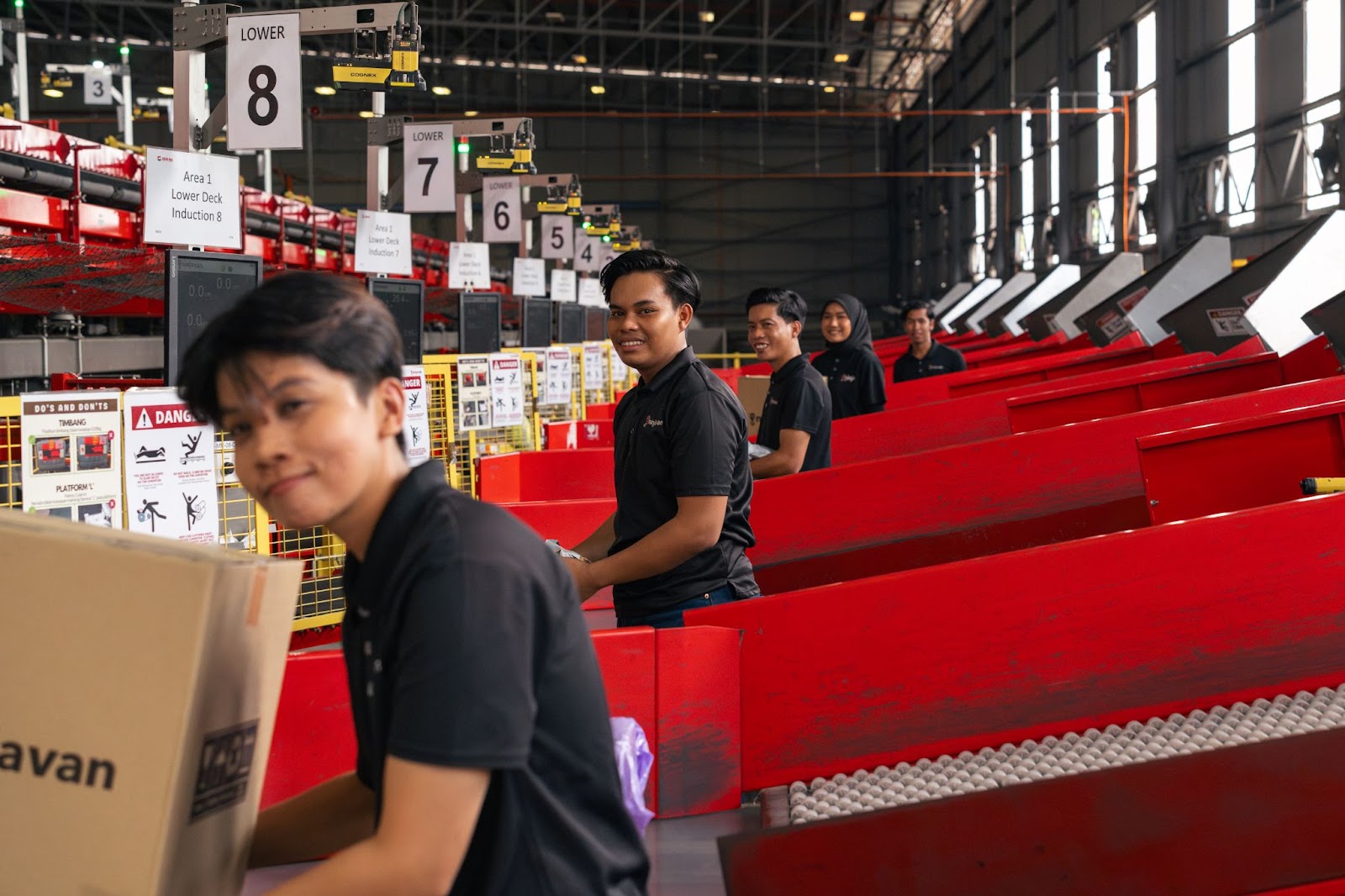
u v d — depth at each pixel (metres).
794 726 3.00
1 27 9.98
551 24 30.66
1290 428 3.81
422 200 7.79
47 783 1.12
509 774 1.13
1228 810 2.13
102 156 6.98
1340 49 13.38
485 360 6.51
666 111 36.59
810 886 2.19
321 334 1.05
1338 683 3.03
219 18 4.83
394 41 5.82
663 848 2.73
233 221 4.35
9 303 7.23
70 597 1.12
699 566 2.94
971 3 28.75
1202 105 17.23
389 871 1.02
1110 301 9.19
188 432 3.62
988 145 28.30
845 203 37.34
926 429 6.81
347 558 1.20
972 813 2.31
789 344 4.38
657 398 2.71
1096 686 3.03
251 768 1.24
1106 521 5.07
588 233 17.91
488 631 1.05
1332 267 6.00
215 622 1.11
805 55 33.06
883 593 3.00
